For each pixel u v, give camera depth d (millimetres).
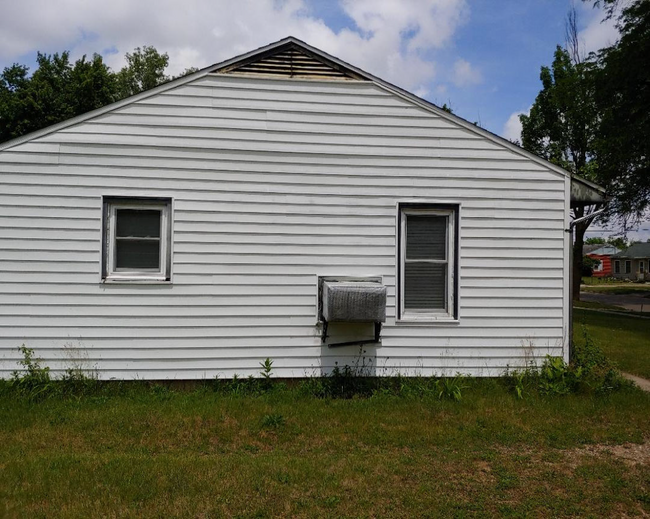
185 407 6379
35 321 6891
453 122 7547
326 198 7395
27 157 6887
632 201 22125
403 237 7523
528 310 7625
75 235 6965
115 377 7023
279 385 7195
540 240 7648
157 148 7117
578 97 23828
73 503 4117
